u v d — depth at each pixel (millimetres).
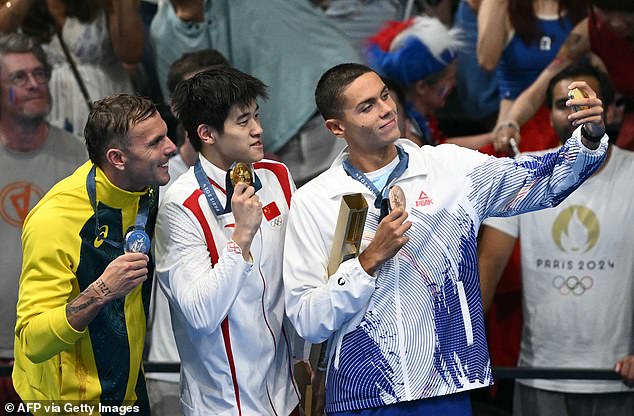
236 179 11531
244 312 11945
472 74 17844
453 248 11633
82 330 11195
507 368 15742
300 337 12578
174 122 17844
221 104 11797
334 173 11961
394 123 11625
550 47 17641
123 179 11594
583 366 16141
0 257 17375
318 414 12391
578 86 11344
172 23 18094
